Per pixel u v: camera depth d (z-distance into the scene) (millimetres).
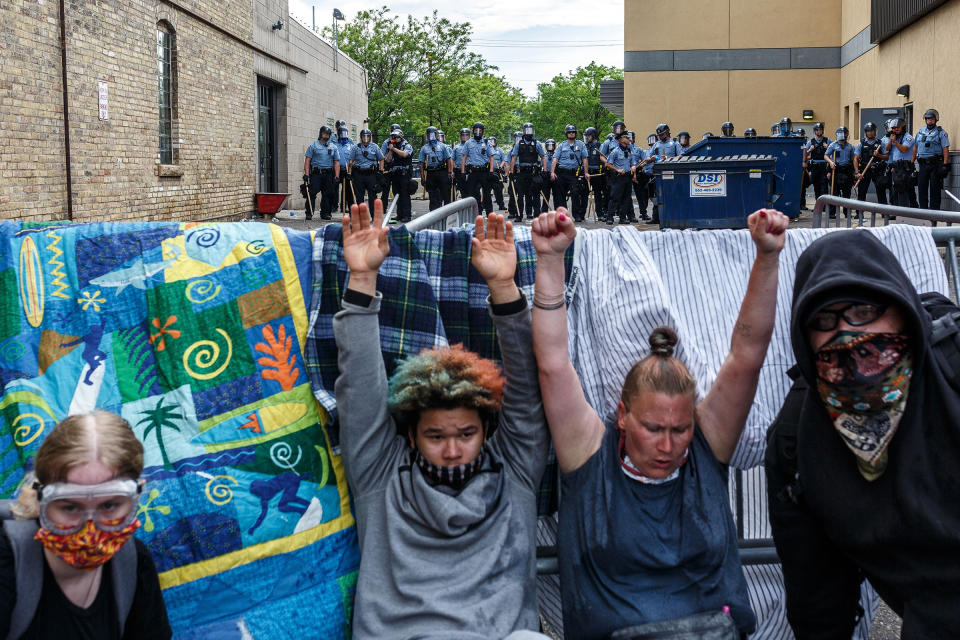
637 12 27531
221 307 2721
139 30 12969
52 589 2018
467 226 3223
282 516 2602
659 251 3018
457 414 2396
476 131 20172
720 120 27703
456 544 2410
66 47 10891
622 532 2396
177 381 2650
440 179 20125
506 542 2467
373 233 2443
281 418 2684
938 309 2273
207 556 2520
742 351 2473
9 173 9789
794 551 2430
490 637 2287
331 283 2764
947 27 17641
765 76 27438
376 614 2389
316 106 24594
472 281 2904
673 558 2395
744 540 3012
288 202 21953
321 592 2602
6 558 1956
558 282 2463
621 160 19859
